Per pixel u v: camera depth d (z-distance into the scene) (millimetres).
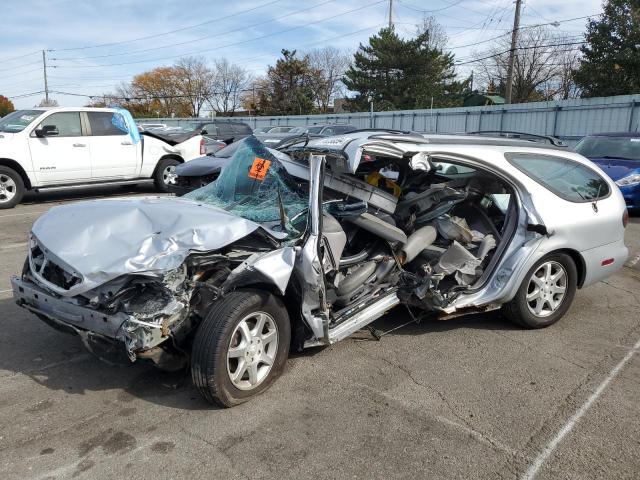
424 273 4398
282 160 4676
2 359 4094
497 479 2863
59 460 2928
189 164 9781
